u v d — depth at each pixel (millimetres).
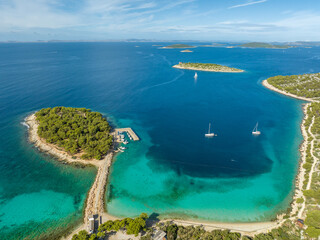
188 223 72750
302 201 79250
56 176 94812
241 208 79312
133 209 78438
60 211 77188
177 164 105062
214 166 103688
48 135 118188
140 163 105375
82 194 85312
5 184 89375
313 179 90562
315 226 66188
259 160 108562
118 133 133250
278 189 88750
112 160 107312
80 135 120125
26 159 105438
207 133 136625
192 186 90438
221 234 66688
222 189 88812
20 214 75625
